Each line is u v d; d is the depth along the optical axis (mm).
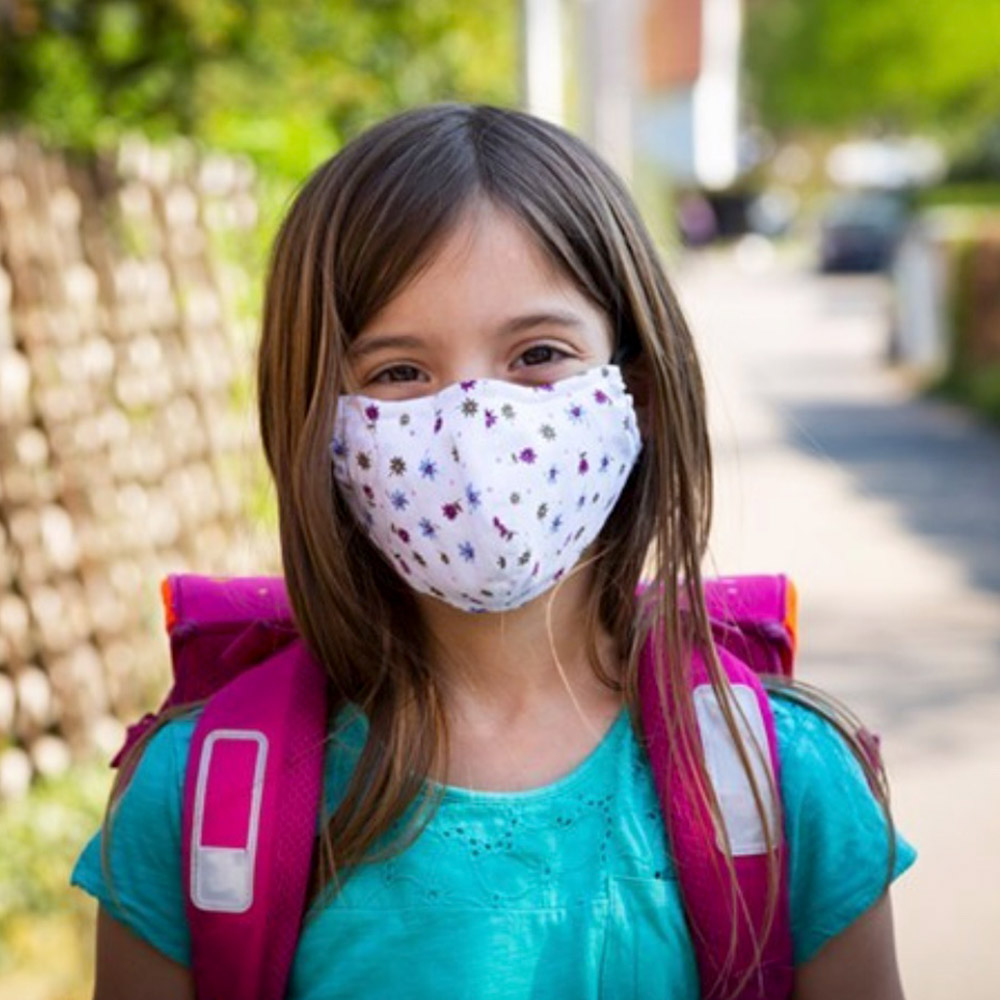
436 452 1822
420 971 1838
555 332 1863
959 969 4578
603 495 1896
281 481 1945
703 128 37219
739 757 1856
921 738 6672
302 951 1861
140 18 7930
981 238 18422
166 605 2088
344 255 1860
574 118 11023
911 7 44906
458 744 1914
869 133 61875
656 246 2002
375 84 9195
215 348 6707
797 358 23656
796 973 1939
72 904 4516
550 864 1858
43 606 5492
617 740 1921
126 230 6070
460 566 1838
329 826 1861
